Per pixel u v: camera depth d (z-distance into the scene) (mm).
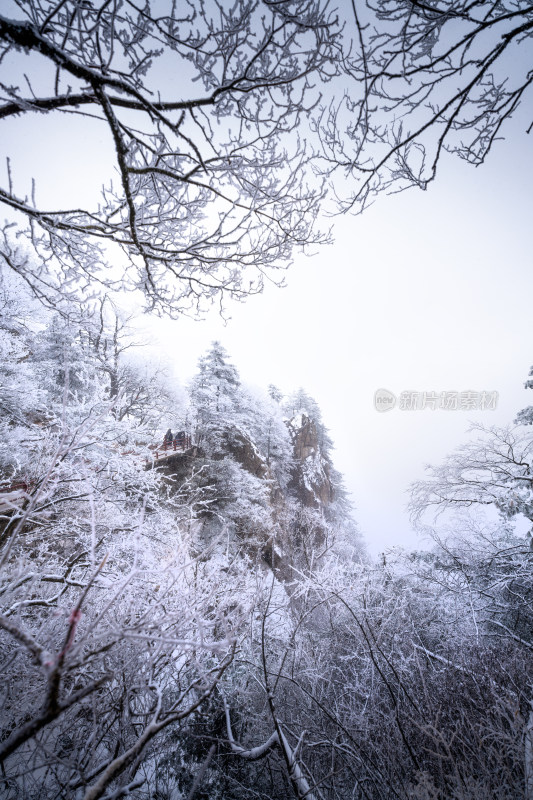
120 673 3008
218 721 4723
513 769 3111
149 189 3064
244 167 2812
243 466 21500
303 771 4148
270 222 3260
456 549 8539
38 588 3779
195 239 3396
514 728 3109
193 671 4047
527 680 4449
